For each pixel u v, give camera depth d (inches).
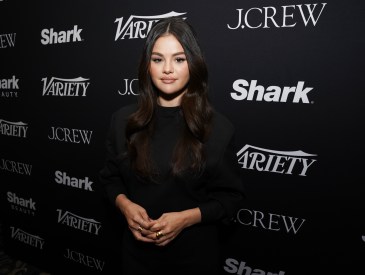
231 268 50.8
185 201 33.9
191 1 44.4
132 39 49.8
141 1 47.9
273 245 46.9
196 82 31.6
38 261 72.9
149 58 31.1
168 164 32.4
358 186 40.0
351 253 42.1
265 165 44.6
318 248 44.0
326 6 37.6
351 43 37.2
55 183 64.4
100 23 52.2
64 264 68.7
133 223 33.1
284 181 44.1
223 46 43.5
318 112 40.3
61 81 58.4
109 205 59.2
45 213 67.9
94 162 58.2
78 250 65.7
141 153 33.0
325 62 38.7
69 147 60.7
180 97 33.4
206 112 32.7
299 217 44.3
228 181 34.2
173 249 34.9
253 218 47.2
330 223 42.6
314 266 44.7
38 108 62.8
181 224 31.8
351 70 37.7
